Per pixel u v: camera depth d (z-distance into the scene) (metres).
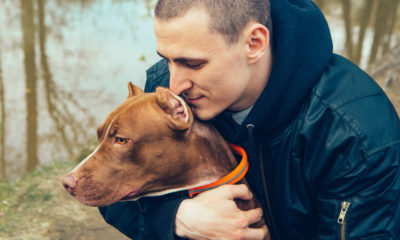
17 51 12.45
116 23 13.62
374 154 1.73
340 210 1.79
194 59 1.63
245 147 2.03
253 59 1.71
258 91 1.88
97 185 1.76
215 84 1.69
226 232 1.79
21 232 3.58
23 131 9.77
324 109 1.82
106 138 1.79
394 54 7.02
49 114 10.23
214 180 1.89
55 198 4.11
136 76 10.95
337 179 1.79
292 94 1.83
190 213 1.81
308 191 1.93
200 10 1.58
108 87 10.83
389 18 13.66
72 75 11.38
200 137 1.85
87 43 12.67
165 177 1.83
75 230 3.64
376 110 1.82
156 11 1.67
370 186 1.76
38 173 4.63
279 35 1.80
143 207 1.97
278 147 1.93
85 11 14.68
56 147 9.26
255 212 1.92
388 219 1.78
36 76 11.38
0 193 4.16
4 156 9.02
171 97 1.76
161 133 1.76
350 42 12.07
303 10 1.87
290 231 2.05
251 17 1.66
